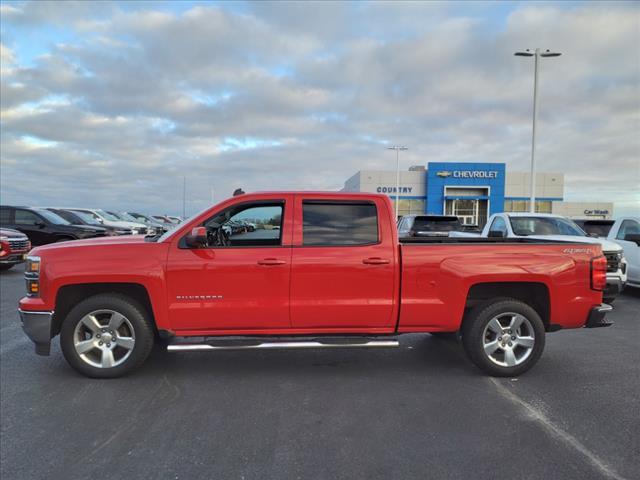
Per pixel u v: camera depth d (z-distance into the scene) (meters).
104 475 2.92
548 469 3.00
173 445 3.30
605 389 4.41
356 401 4.11
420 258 4.62
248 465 3.04
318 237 4.64
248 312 4.50
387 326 4.69
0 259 12.14
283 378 4.70
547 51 22.64
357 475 2.93
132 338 4.54
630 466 3.04
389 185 48.38
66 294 4.64
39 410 3.88
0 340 6.02
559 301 4.73
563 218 10.45
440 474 2.94
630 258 9.71
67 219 19.28
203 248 4.51
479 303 4.81
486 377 4.75
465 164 46.47
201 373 4.83
